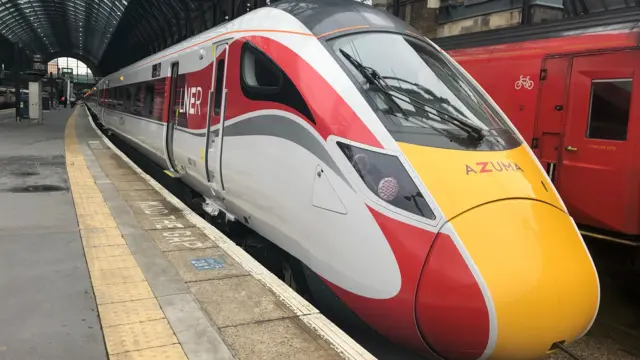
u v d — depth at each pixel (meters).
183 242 4.71
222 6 20.95
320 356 2.73
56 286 3.61
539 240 3.08
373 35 4.17
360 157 3.38
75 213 5.76
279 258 4.90
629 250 5.45
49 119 25.52
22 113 23.70
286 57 4.22
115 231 5.04
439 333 2.96
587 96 5.50
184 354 2.72
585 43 5.53
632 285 5.75
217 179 5.51
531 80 6.07
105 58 81.56
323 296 3.81
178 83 7.43
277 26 4.55
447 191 3.14
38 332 2.94
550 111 5.87
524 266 2.92
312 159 3.71
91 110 36.84
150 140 9.70
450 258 2.91
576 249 3.25
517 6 11.08
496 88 6.49
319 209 3.60
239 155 4.85
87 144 13.59
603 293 5.73
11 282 3.68
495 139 3.78
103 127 21.80
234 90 5.03
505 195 3.26
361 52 3.98
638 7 5.49
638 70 5.03
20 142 13.61
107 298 3.42
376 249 3.18
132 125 12.53
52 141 14.10
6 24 57.12
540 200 3.39
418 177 3.18
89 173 8.65
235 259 4.25
